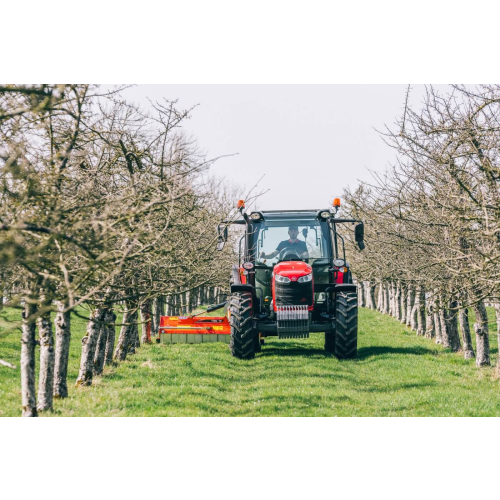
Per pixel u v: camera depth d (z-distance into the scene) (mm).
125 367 29156
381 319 65812
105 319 26109
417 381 26156
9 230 10031
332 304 32250
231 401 22312
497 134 18406
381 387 25312
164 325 34812
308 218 31547
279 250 31516
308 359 31641
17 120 12789
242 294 31312
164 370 28109
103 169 19281
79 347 39812
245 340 31547
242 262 32125
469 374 28719
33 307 16109
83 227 12586
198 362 30422
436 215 23797
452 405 20922
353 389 24703
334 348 35094
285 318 29188
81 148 17312
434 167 22344
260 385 24641
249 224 31688
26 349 17062
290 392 22781
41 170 14391
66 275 11195
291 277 29125
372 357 32906
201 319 34562
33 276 13289
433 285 28406
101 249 11906
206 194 22312
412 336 48219
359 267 54938
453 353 36344
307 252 31453
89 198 15523
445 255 25078
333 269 31297
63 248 12742
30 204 12969
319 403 21281
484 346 30812
